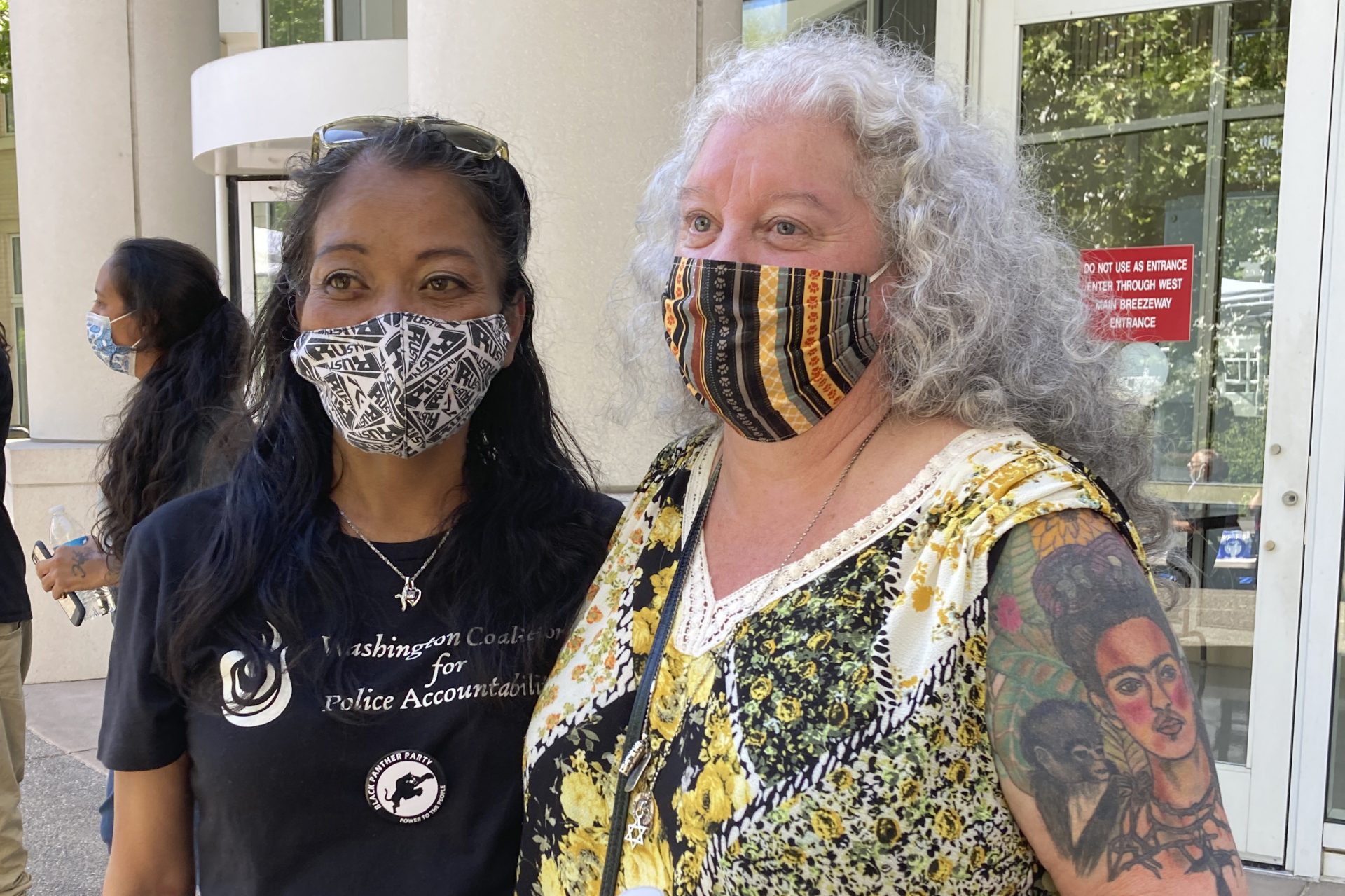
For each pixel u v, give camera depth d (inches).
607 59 107.0
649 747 43.9
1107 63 132.9
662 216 53.9
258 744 48.2
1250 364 128.0
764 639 40.6
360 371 51.0
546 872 47.9
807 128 43.5
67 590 102.9
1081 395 43.4
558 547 56.1
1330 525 121.2
